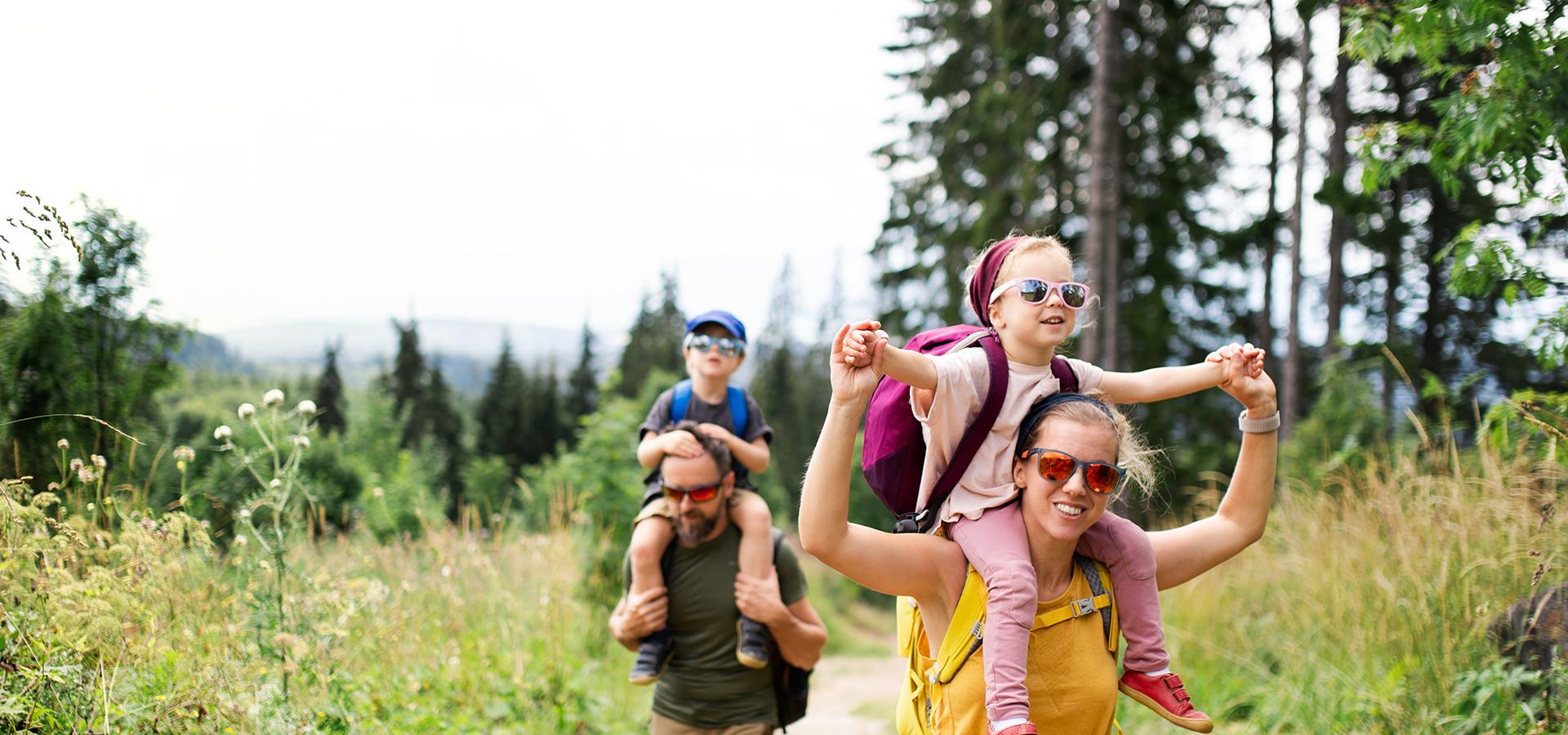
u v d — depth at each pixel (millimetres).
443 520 6066
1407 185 15609
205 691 2693
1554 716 2863
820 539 2066
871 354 1953
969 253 20828
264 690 2914
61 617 2453
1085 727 2121
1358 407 8023
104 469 3027
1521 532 3324
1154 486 2354
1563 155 2980
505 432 44125
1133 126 19469
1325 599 4434
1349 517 4504
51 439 3260
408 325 42094
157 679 2717
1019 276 2133
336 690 3316
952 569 2166
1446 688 3338
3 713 2223
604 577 7625
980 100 19516
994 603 1999
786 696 4160
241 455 3139
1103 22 15500
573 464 8266
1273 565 5387
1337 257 14859
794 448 38875
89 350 3457
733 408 4441
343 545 4434
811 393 49281
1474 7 2846
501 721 4891
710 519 3941
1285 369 15539
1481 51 3043
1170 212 20219
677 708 4070
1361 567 4164
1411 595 3652
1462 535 3516
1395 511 3947
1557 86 2834
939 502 2203
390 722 3756
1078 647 2107
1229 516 2443
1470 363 12625
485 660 5230
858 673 10617
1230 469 16188
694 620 4004
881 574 2125
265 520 3432
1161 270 20156
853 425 2014
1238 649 5215
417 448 24844
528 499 7902
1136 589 2219
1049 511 2025
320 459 9344
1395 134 3332
